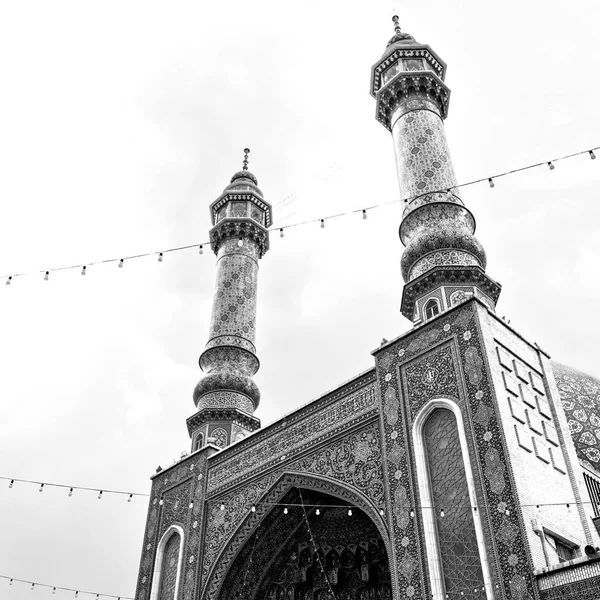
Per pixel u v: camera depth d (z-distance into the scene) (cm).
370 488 1333
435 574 1138
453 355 1305
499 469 1128
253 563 1616
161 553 1748
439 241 1566
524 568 1027
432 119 1850
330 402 1529
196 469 1802
